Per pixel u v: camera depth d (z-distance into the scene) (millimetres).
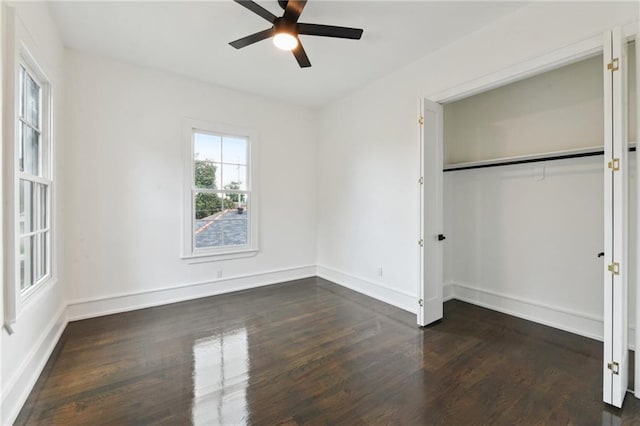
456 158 3871
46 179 2408
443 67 2977
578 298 2812
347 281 4344
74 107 3029
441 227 3154
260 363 2301
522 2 2297
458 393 1940
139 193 3418
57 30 2643
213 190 3963
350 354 2439
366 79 3742
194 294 3820
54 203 2531
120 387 1984
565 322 2885
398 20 2523
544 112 3059
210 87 3867
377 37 2785
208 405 1821
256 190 4309
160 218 3559
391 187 3629
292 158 4672
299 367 2246
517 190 3268
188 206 3732
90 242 3139
